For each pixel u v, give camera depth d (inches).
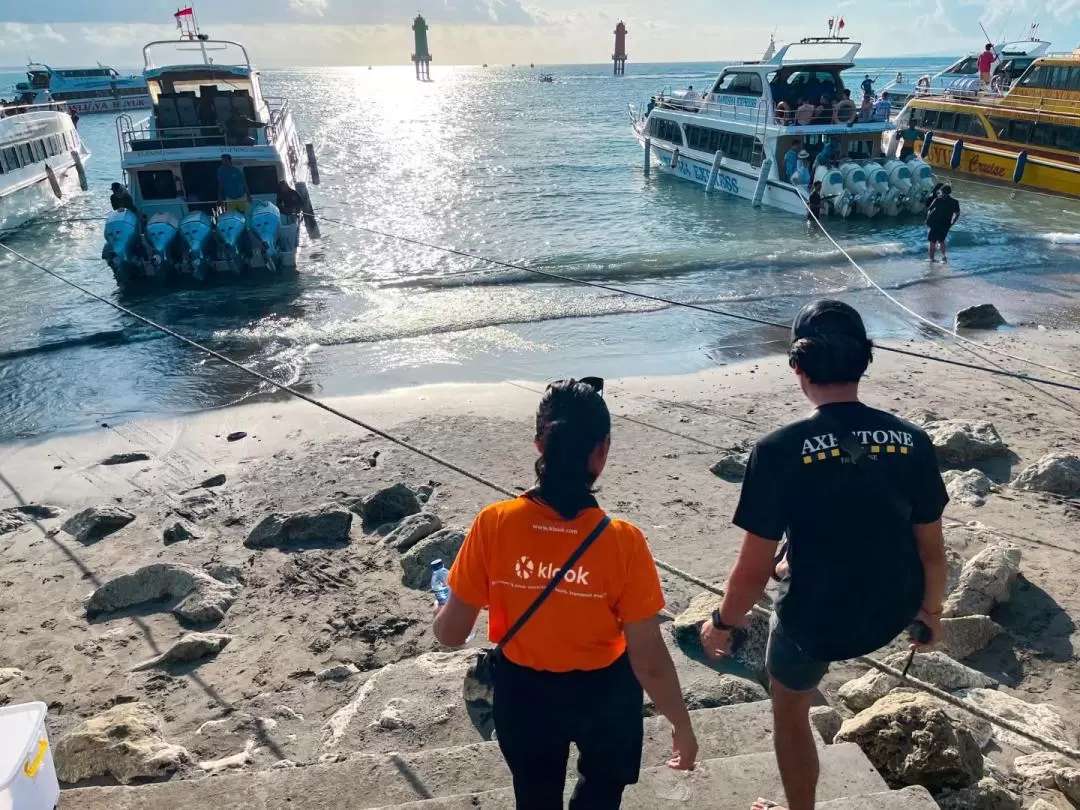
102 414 454.6
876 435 95.7
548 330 584.4
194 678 224.1
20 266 804.6
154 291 705.0
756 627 210.1
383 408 450.6
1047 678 212.1
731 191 1134.4
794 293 674.2
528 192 1184.8
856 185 971.9
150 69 848.9
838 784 134.1
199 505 339.3
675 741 96.2
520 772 98.0
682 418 422.9
